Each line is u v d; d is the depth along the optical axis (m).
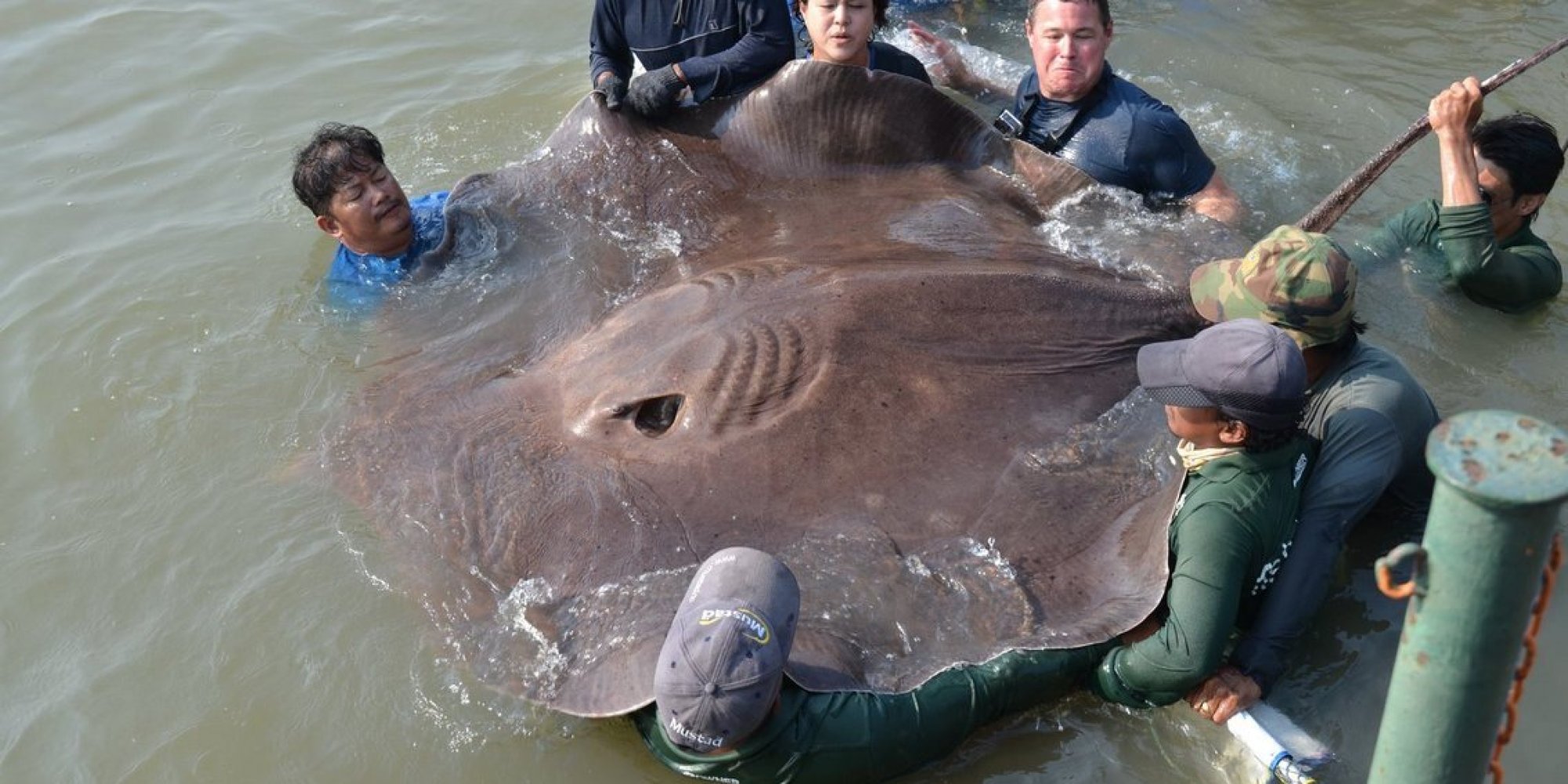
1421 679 1.70
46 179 5.55
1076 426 3.51
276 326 4.49
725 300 3.79
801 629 3.01
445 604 3.32
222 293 4.70
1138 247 4.30
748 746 2.80
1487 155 4.23
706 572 2.83
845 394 3.45
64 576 3.56
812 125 4.56
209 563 3.55
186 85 6.25
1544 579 1.70
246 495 3.77
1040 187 4.54
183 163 5.65
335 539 3.57
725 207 4.49
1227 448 3.08
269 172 5.56
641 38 5.27
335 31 6.73
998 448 3.41
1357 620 3.32
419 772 3.00
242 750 3.06
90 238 5.11
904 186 4.50
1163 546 3.10
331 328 4.43
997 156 4.61
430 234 4.71
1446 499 1.57
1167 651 2.93
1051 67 4.70
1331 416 3.33
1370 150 5.41
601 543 3.28
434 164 5.63
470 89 6.20
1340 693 3.14
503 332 4.17
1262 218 4.94
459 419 3.79
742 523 3.26
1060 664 3.02
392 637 3.28
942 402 3.47
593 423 3.58
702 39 5.09
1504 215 4.30
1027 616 3.06
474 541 3.41
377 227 4.48
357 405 4.04
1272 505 3.06
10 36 6.66
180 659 3.29
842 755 2.83
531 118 5.97
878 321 3.62
